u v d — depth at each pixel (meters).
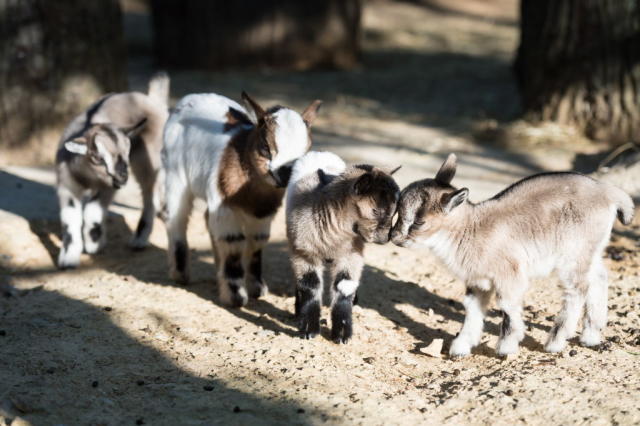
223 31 18.59
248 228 8.13
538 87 13.53
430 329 7.47
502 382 6.17
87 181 9.12
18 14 11.75
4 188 11.07
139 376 6.41
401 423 5.65
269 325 7.56
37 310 7.75
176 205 8.49
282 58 18.80
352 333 7.16
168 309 7.85
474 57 20.34
